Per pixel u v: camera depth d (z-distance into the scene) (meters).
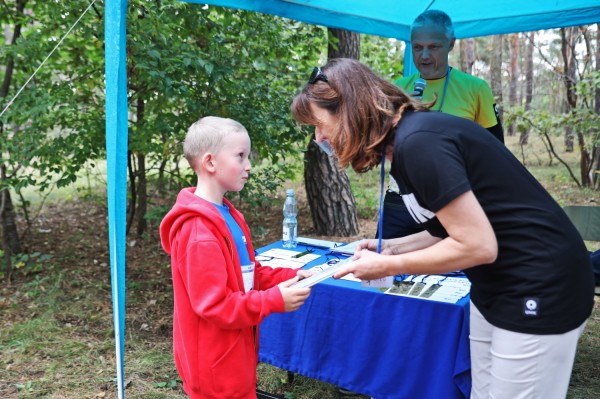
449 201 1.18
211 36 4.09
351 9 3.48
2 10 4.41
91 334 3.42
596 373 2.89
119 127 1.84
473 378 1.68
